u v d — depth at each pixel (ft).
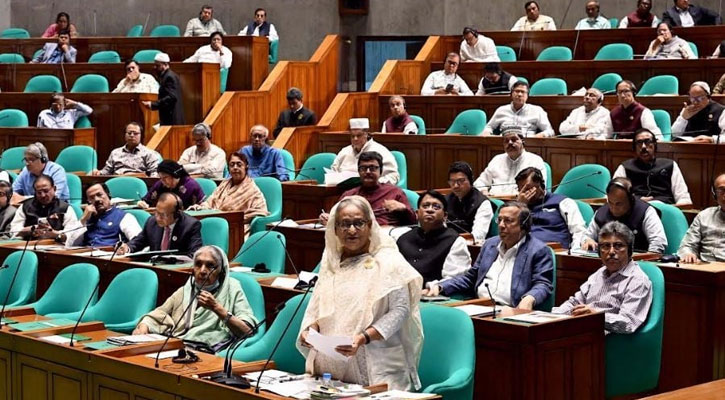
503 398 22.11
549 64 53.57
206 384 18.53
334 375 19.04
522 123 46.19
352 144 43.06
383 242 19.27
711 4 65.51
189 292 25.02
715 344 25.57
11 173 46.14
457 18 71.97
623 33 56.03
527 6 61.11
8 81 60.75
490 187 39.09
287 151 47.62
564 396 22.24
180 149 51.67
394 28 73.05
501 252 25.67
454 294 26.14
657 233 29.09
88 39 64.44
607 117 43.42
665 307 26.37
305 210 41.09
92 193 34.99
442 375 20.01
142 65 57.31
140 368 19.88
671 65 50.08
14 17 77.41
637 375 23.89
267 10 74.08
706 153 37.99
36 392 22.34
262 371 18.47
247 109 55.26
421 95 53.16
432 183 46.42
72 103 53.01
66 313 27.73
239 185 40.32
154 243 31.81
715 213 29.17
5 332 23.06
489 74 51.72
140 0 75.56
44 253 32.42
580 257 28.19
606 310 24.27
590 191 37.52
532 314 22.86
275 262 30.22
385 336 18.45
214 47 57.93
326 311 18.98
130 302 26.53
